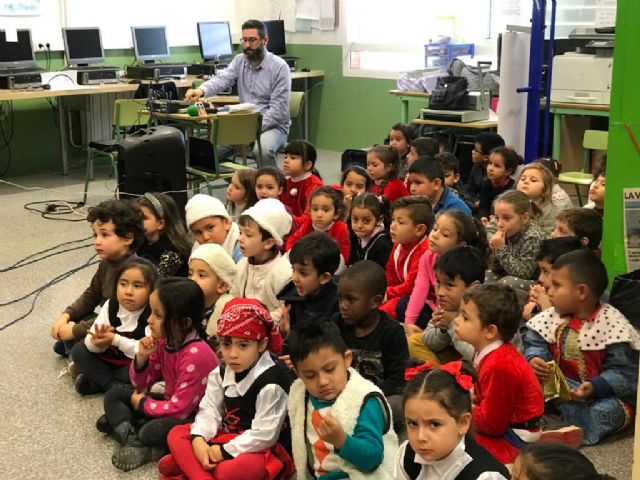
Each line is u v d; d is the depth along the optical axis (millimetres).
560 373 2709
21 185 7078
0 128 7410
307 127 8977
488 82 6387
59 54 7617
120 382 3014
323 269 2867
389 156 4535
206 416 2447
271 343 2492
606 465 2553
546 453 1484
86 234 5465
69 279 4523
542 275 3029
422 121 6133
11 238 5359
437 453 1841
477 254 2859
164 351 2686
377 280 2582
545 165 4156
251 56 6453
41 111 7648
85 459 2670
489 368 2352
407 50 7984
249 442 2320
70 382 3230
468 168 6137
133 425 2707
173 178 4953
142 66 7742
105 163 8016
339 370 2145
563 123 5855
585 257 2727
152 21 8242
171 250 3639
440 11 7727
